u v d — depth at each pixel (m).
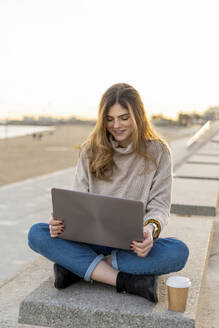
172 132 54.22
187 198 5.73
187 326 2.27
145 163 2.76
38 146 38.47
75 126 148.75
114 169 2.82
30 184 12.23
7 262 5.36
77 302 2.46
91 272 2.61
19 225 7.25
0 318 2.60
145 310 2.37
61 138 64.19
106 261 2.70
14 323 2.54
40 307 2.47
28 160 22.44
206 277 3.56
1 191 10.84
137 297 2.54
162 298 2.54
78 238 2.59
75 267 2.60
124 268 2.57
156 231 2.61
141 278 2.49
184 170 8.74
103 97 2.74
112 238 2.51
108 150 2.76
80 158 2.93
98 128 2.75
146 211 2.77
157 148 2.80
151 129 2.85
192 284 2.74
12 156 25.34
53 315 2.46
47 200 9.58
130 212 2.38
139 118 2.73
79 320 2.42
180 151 17.42
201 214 5.32
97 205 2.43
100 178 2.81
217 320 2.77
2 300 2.87
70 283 2.69
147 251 2.47
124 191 2.78
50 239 2.63
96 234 2.53
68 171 15.98
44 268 3.40
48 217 7.87
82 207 2.47
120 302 2.47
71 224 2.55
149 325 2.31
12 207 8.73
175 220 4.58
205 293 3.23
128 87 2.74
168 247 2.55
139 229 2.41
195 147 17.83
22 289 3.04
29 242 2.71
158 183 2.78
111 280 2.60
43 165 19.50
